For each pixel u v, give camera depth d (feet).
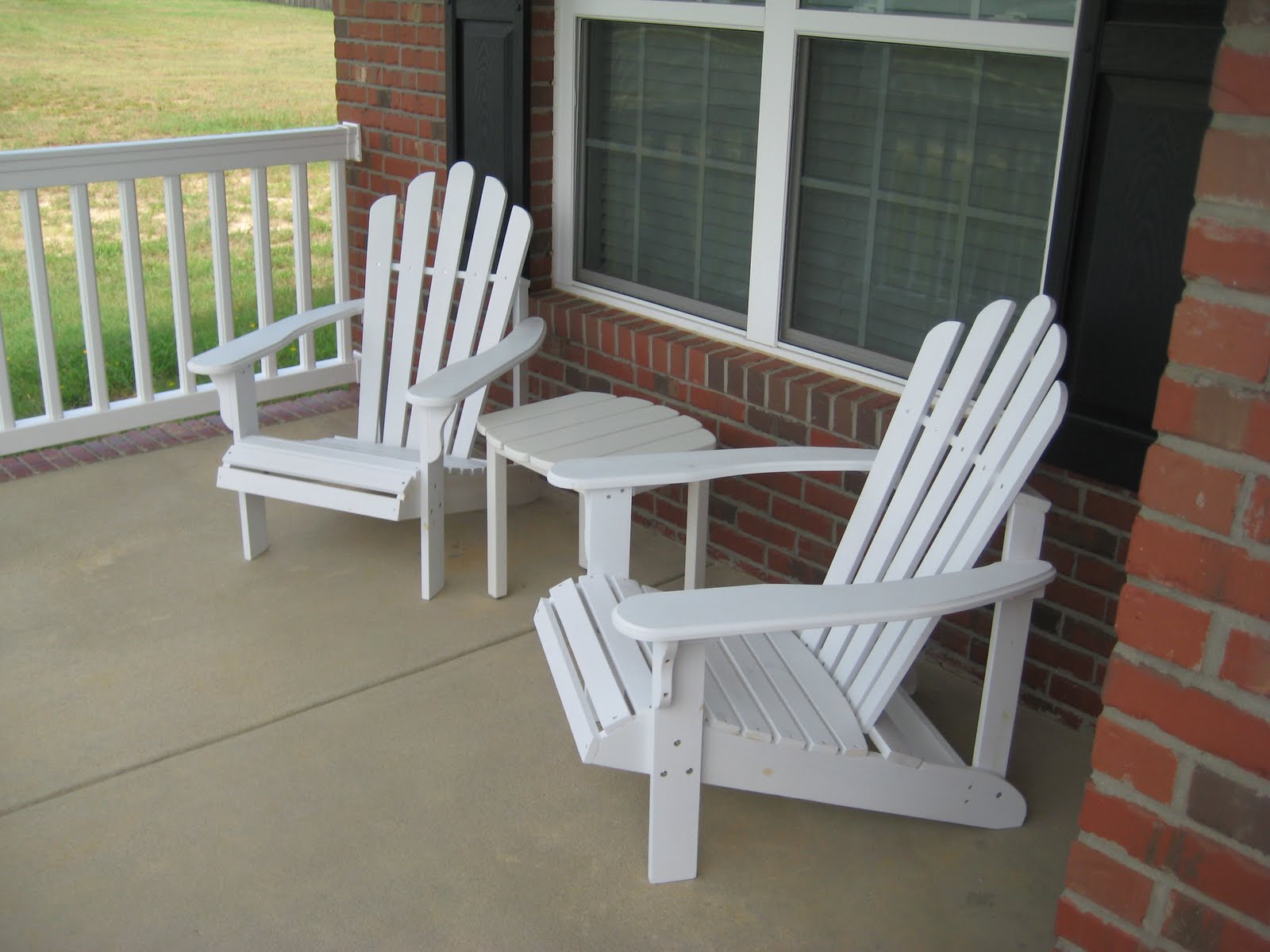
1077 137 8.24
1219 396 5.20
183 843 7.87
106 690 9.53
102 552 11.78
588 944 7.11
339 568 11.59
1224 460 5.23
